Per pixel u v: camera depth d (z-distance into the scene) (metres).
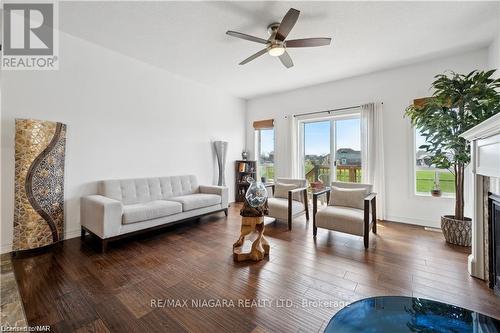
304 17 2.44
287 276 2.04
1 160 2.43
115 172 3.38
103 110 3.24
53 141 2.60
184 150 4.38
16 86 2.53
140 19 2.54
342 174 4.52
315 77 4.25
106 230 2.53
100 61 3.19
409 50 3.18
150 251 2.58
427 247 2.67
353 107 4.21
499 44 2.68
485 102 2.44
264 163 5.68
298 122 5.00
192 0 2.23
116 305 1.62
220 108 5.12
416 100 3.54
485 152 1.82
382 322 1.19
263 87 4.87
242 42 3.04
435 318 1.22
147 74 3.75
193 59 3.56
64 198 2.87
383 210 3.86
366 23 2.55
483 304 1.64
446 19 2.48
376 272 2.10
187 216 3.45
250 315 1.54
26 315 1.51
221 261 2.34
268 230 3.35
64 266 2.20
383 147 3.88
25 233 2.41
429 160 3.28
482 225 1.99
